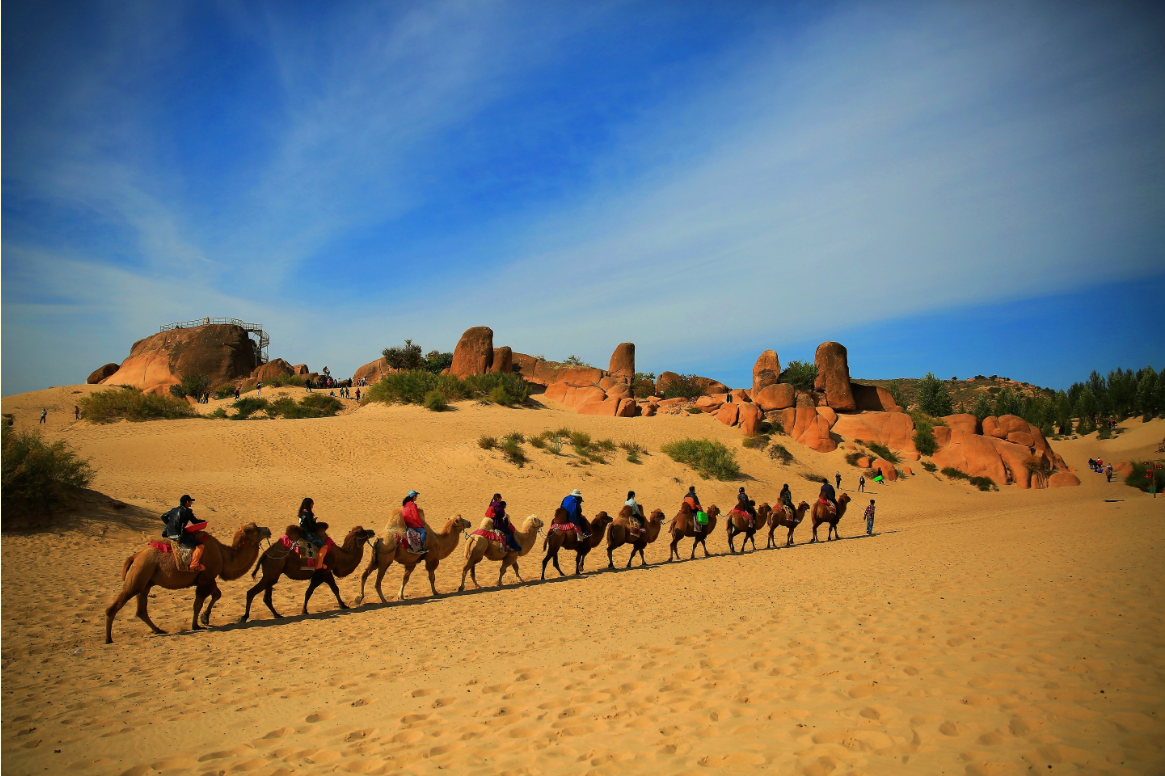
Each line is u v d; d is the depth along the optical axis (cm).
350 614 1124
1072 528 1870
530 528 1456
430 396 4619
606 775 427
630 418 4841
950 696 521
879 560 1480
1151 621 705
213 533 1855
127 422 3747
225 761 497
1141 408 7362
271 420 3872
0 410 5053
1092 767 382
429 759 478
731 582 1295
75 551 1584
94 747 533
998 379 13475
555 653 765
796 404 4953
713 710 533
